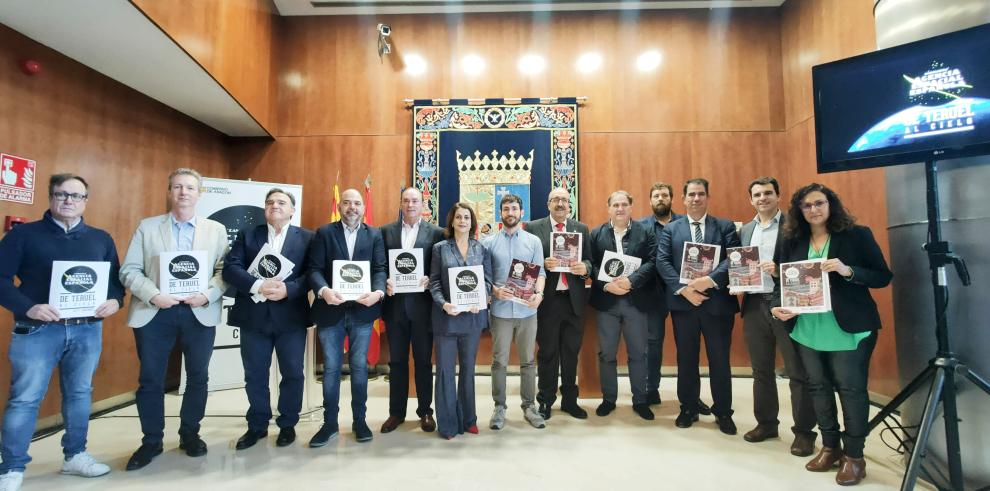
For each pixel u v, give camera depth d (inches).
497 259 125.9
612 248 134.4
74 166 142.1
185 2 137.6
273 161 210.4
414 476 93.2
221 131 205.5
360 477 92.8
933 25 92.8
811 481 91.7
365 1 205.5
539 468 97.0
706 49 209.5
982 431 85.0
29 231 91.1
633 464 99.3
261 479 92.3
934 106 86.0
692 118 207.3
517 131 207.3
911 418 97.7
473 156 207.0
